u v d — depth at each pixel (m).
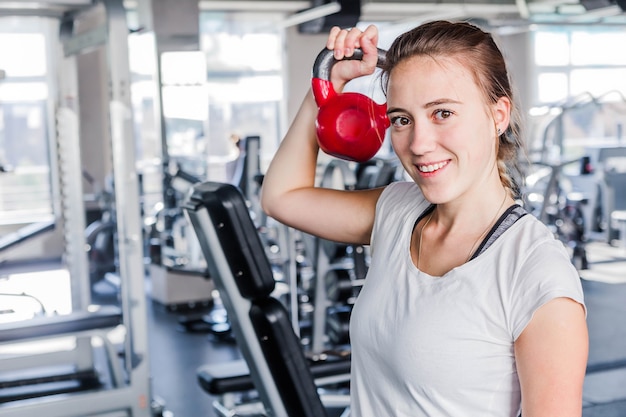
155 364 4.39
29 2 3.08
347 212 1.16
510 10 6.83
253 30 8.27
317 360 2.85
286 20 7.23
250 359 1.95
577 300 0.81
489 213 0.92
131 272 3.05
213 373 2.75
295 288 3.71
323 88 1.12
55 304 5.84
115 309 3.38
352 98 1.10
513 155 0.98
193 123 5.86
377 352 0.95
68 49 3.53
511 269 0.85
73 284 3.82
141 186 6.94
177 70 5.82
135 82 7.48
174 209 5.76
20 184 8.17
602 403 3.40
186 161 5.85
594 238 7.90
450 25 0.92
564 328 0.80
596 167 8.20
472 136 0.89
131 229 3.05
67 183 3.75
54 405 2.90
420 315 0.90
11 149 8.12
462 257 0.92
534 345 0.81
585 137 9.88
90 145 7.96
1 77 3.08
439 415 0.90
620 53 9.82
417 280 0.93
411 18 7.43
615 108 9.88
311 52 8.41
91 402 2.97
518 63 9.50
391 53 0.93
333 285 3.54
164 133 5.78
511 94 0.94
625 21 7.34
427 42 0.89
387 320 0.94
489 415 0.87
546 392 0.80
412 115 0.91
